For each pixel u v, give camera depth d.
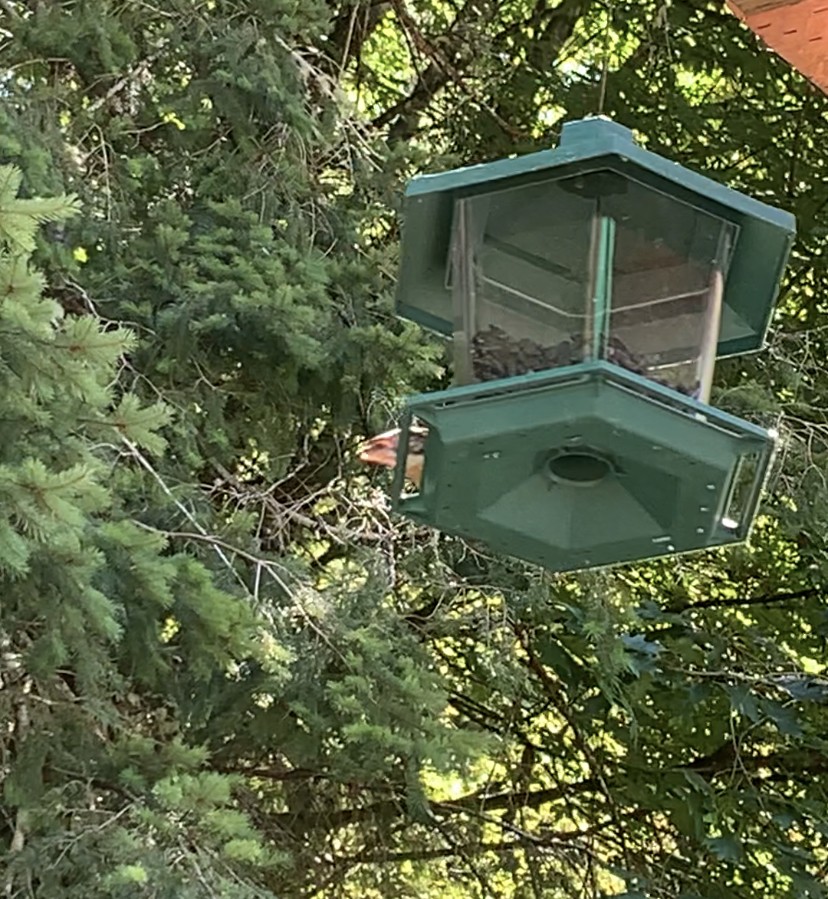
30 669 3.21
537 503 2.18
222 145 4.54
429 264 2.36
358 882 5.18
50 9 4.14
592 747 6.34
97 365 2.76
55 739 3.51
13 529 2.65
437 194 2.23
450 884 5.59
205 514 3.97
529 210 2.20
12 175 2.51
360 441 4.59
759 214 2.18
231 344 4.21
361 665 3.79
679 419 1.98
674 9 6.33
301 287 4.18
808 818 5.87
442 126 6.06
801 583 6.45
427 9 6.21
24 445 2.81
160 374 4.12
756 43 6.29
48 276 4.02
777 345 5.30
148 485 3.86
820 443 5.05
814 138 6.37
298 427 4.61
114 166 4.28
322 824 5.04
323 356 4.14
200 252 4.19
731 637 6.10
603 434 1.98
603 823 6.16
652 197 2.17
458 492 2.14
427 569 4.52
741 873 5.84
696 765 6.34
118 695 3.72
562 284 2.18
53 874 3.16
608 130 2.16
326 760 4.07
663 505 2.13
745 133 6.36
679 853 5.98
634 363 2.15
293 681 3.84
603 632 4.63
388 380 4.27
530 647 5.73
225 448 4.18
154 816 3.17
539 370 2.15
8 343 2.65
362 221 4.61
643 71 6.34
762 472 2.07
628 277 2.18
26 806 3.36
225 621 3.38
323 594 4.05
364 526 4.45
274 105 4.41
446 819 5.64
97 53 4.27
